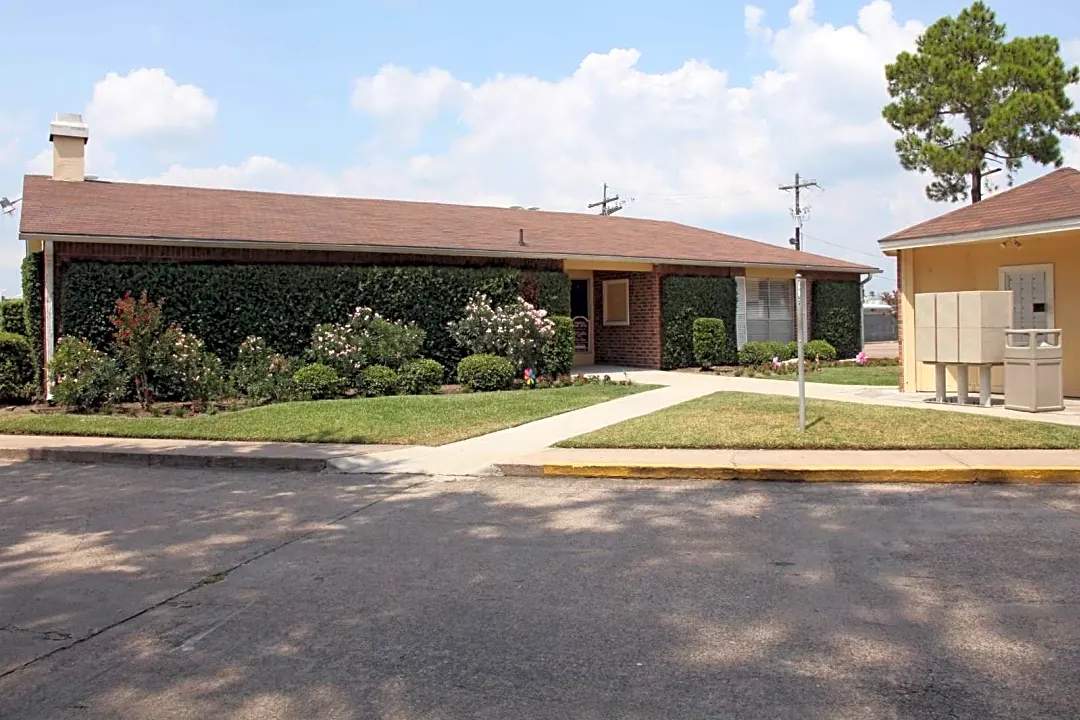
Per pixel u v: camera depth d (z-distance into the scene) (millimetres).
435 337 18438
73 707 4020
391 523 7559
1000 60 30859
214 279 16500
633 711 3816
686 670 4238
